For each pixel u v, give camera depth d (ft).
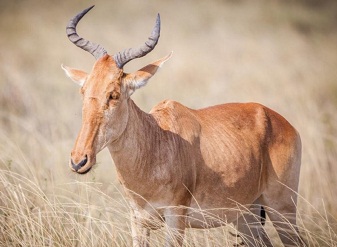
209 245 94.73
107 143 81.41
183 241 88.89
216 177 90.48
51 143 131.85
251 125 95.81
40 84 197.77
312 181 120.98
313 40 287.28
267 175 96.58
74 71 85.92
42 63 240.73
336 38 295.28
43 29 302.45
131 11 353.10
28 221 90.74
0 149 119.55
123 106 82.28
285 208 97.55
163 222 88.17
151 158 85.25
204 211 89.45
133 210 88.38
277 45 270.26
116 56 83.71
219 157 90.74
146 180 85.30
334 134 140.15
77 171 78.02
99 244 91.61
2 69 212.02
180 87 192.75
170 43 267.39
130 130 83.76
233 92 179.83
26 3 367.04
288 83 191.31
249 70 215.10
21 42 282.77
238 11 353.31
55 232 90.48
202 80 205.36
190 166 88.12
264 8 357.61
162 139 86.74
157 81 193.36
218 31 297.74
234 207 93.04
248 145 93.81
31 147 128.26
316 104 162.50
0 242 90.99
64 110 162.91
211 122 93.35
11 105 168.35
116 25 314.96
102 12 350.02
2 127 147.64
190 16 339.77
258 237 98.78
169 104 91.30
